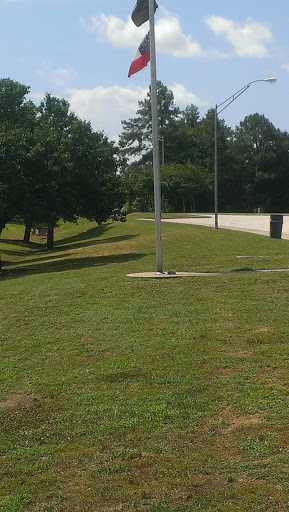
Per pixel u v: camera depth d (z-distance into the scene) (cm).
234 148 8512
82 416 588
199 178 7125
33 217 2392
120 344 852
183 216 5144
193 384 643
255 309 999
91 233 4659
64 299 1271
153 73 1430
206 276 1393
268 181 8338
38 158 2352
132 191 6662
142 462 461
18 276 2098
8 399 682
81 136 2708
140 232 3562
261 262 1631
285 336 808
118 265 1880
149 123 8231
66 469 473
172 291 1232
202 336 848
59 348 877
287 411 531
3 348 918
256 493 391
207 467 438
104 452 495
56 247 4053
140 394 629
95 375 722
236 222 4031
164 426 534
